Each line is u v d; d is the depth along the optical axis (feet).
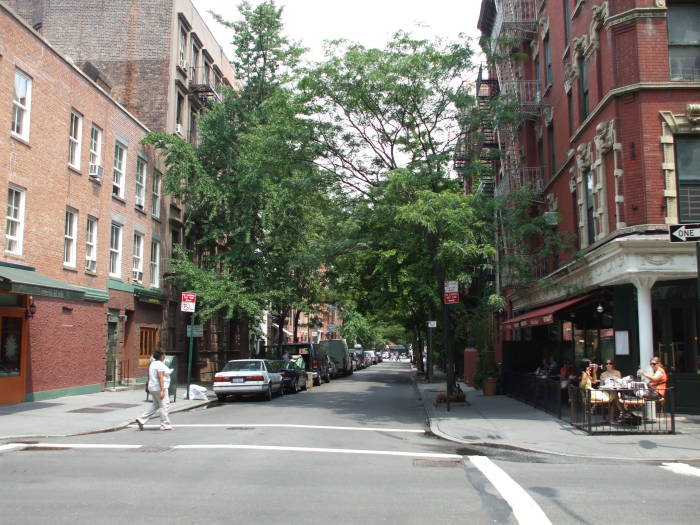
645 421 40.96
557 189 67.46
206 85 102.32
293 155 59.82
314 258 61.57
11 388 54.75
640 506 22.30
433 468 29.81
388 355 426.92
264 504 22.20
